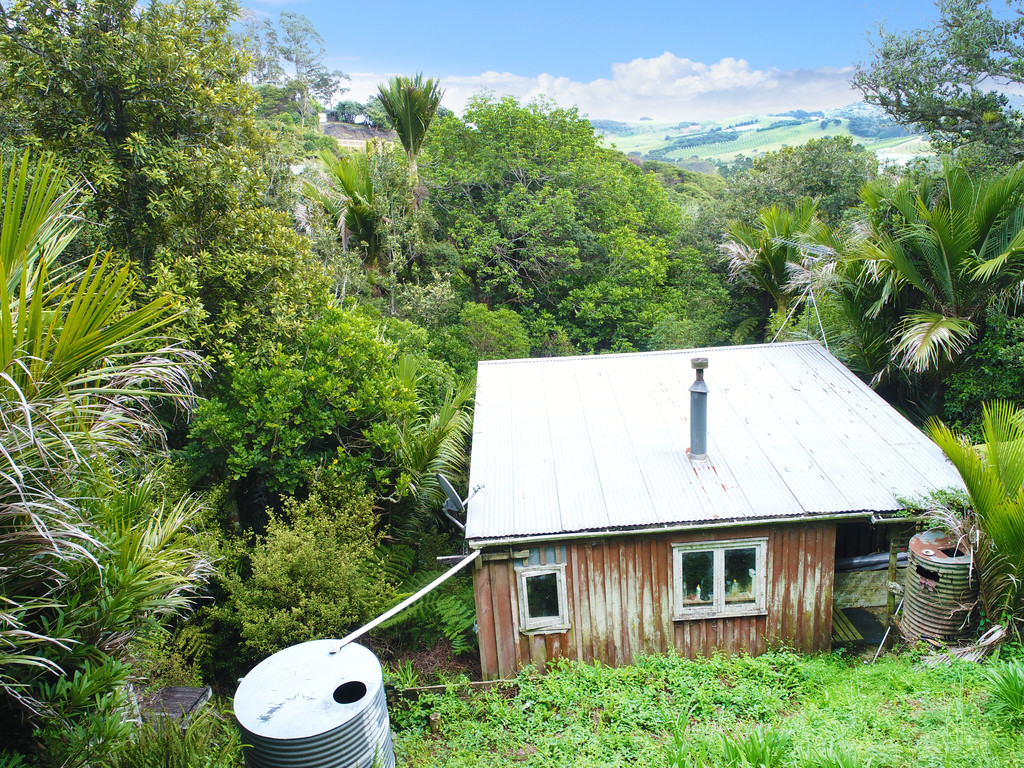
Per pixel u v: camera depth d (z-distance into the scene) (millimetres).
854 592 8266
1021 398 9148
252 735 4574
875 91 14484
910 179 10742
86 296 3580
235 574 7617
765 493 7312
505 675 7633
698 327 18562
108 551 4035
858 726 5242
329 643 5535
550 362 10734
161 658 6723
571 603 7465
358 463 9164
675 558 7320
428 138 20125
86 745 3809
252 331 9359
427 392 12055
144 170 8258
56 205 4078
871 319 10570
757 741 4910
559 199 18969
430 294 15820
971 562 6066
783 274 14523
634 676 6922
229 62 9297
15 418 3500
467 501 7590
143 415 5605
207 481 9180
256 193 9562
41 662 3541
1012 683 5039
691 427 7914
